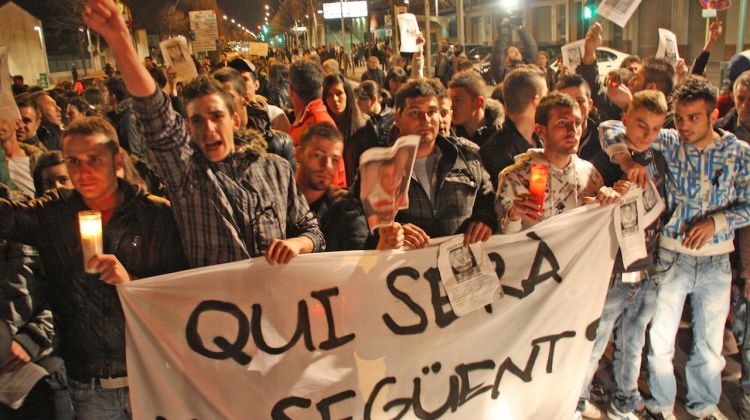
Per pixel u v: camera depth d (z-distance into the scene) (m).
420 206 3.32
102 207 2.91
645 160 3.66
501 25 10.74
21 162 4.34
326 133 3.50
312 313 2.97
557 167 3.41
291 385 2.98
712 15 9.41
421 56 7.80
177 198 2.82
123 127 6.43
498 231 3.35
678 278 3.79
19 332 2.96
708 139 3.66
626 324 3.90
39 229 2.85
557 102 3.30
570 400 3.48
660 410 3.95
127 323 2.75
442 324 3.15
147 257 2.91
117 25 2.45
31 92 6.75
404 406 3.15
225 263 2.84
